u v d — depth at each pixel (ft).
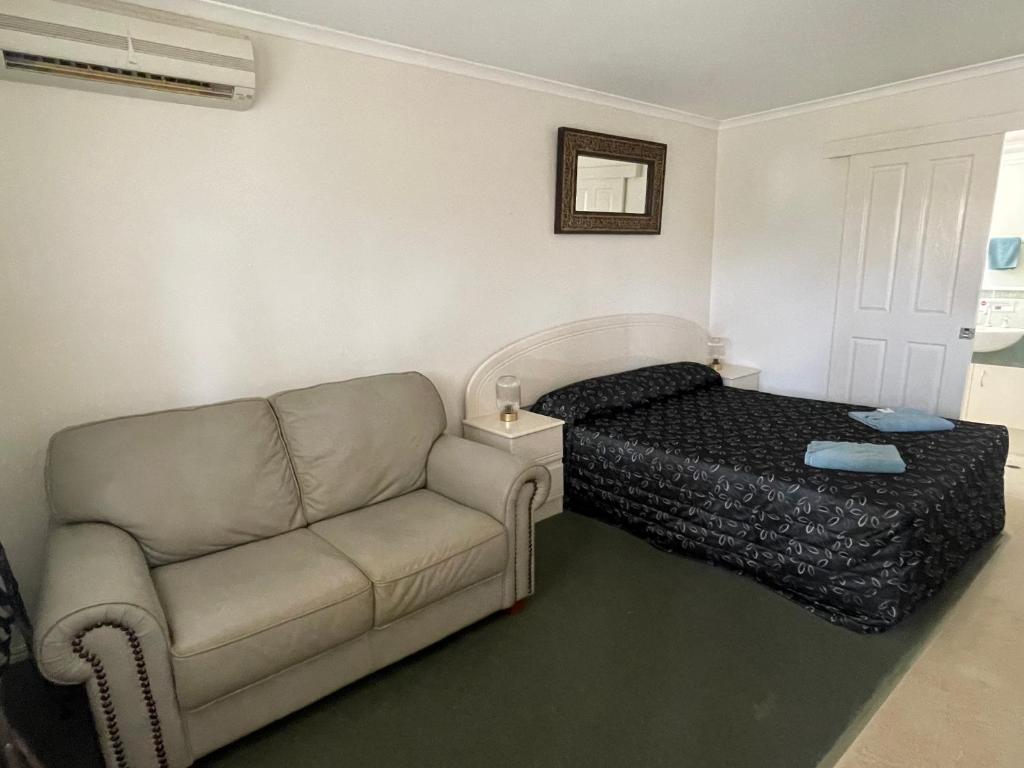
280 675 5.64
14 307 6.62
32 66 6.07
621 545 9.45
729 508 8.41
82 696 6.10
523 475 7.35
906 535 6.92
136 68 6.48
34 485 6.96
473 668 6.68
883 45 9.29
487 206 10.48
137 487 6.27
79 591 4.82
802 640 7.07
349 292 9.06
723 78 10.90
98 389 7.24
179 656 4.96
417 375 9.06
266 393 8.51
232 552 6.61
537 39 8.77
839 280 12.94
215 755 5.56
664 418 10.81
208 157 7.58
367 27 8.20
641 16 7.98
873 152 12.00
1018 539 9.38
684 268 14.48
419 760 5.47
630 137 12.57
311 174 8.44
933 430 9.45
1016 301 15.07
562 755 5.49
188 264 7.64
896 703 6.05
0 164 6.36
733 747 5.54
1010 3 7.75
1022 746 5.50
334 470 7.61
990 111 10.52
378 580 6.10
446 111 9.69
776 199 13.74
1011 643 6.93
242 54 7.11
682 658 6.79
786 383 14.23
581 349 12.37
